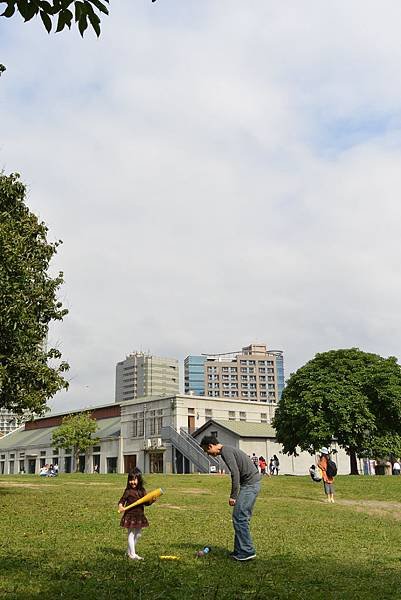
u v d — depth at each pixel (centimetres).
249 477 962
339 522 1545
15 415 2327
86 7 502
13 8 496
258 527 1388
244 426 6481
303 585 757
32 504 1839
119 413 7894
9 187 2138
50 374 2073
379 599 685
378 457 4259
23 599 643
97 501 1956
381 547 1125
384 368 4297
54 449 8062
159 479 3362
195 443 6228
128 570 819
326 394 4194
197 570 838
